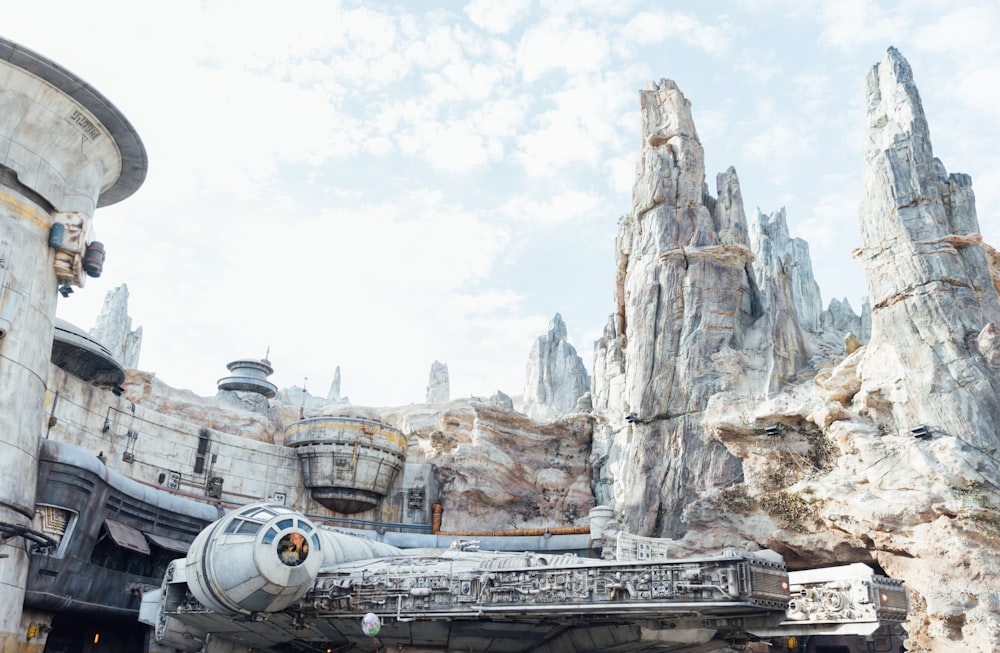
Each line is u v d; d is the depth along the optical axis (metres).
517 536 66.94
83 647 49.69
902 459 49.03
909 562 47.00
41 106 41.50
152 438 57.97
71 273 43.34
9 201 40.31
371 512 70.81
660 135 77.19
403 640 36.28
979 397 48.16
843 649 56.38
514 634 35.62
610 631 34.03
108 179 48.31
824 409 53.75
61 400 48.09
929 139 57.38
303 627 36.69
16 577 38.31
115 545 48.41
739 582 27.31
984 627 41.72
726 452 58.88
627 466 63.31
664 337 65.31
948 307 51.47
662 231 70.56
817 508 52.22
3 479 37.50
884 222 56.09
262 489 65.94
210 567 33.34
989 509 44.50
